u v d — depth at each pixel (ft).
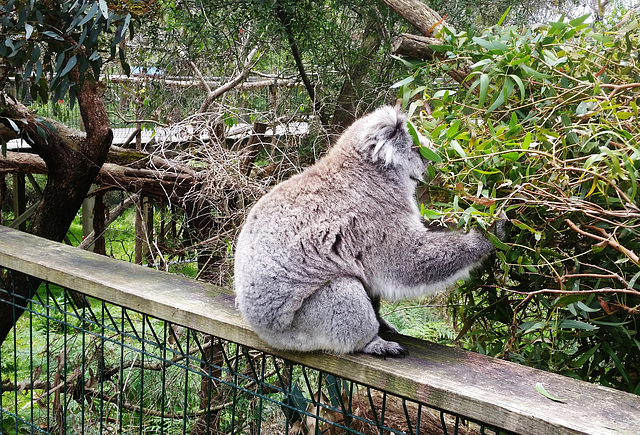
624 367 9.57
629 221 8.21
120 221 34.45
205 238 18.31
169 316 9.20
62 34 13.87
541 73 10.05
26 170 20.20
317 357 8.20
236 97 23.93
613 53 10.31
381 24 22.11
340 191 9.34
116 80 24.21
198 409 16.71
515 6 21.99
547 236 8.63
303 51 22.34
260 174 19.38
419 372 7.32
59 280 10.50
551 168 8.30
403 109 11.17
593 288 8.72
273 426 14.34
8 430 17.21
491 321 10.84
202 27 21.11
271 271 8.57
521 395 6.64
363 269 9.18
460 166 9.34
